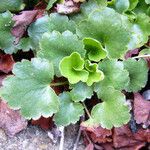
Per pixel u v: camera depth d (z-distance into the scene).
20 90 0.19
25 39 0.21
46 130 0.21
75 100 0.20
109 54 0.20
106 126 0.19
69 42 0.19
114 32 0.20
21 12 0.21
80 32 0.20
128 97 0.22
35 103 0.19
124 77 0.19
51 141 0.21
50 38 0.19
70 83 0.20
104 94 0.20
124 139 0.21
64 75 0.19
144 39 0.22
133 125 0.21
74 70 0.20
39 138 0.21
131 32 0.21
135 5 0.23
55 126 0.21
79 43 0.19
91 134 0.21
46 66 0.19
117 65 0.20
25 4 0.22
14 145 0.20
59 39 0.19
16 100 0.19
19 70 0.19
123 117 0.19
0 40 0.21
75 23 0.21
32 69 0.19
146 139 0.21
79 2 0.21
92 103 0.21
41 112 0.19
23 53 0.22
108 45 0.20
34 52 0.21
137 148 0.21
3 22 0.21
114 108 0.19
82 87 0.20
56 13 0.21
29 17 0.21
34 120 0.21
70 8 0.21
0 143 0.20
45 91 0.19
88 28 0.20
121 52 0.20
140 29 0.23
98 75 0.20
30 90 0.19
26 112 0.19
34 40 0.21
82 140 0.21
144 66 0.21
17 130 0.20
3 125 0.20
